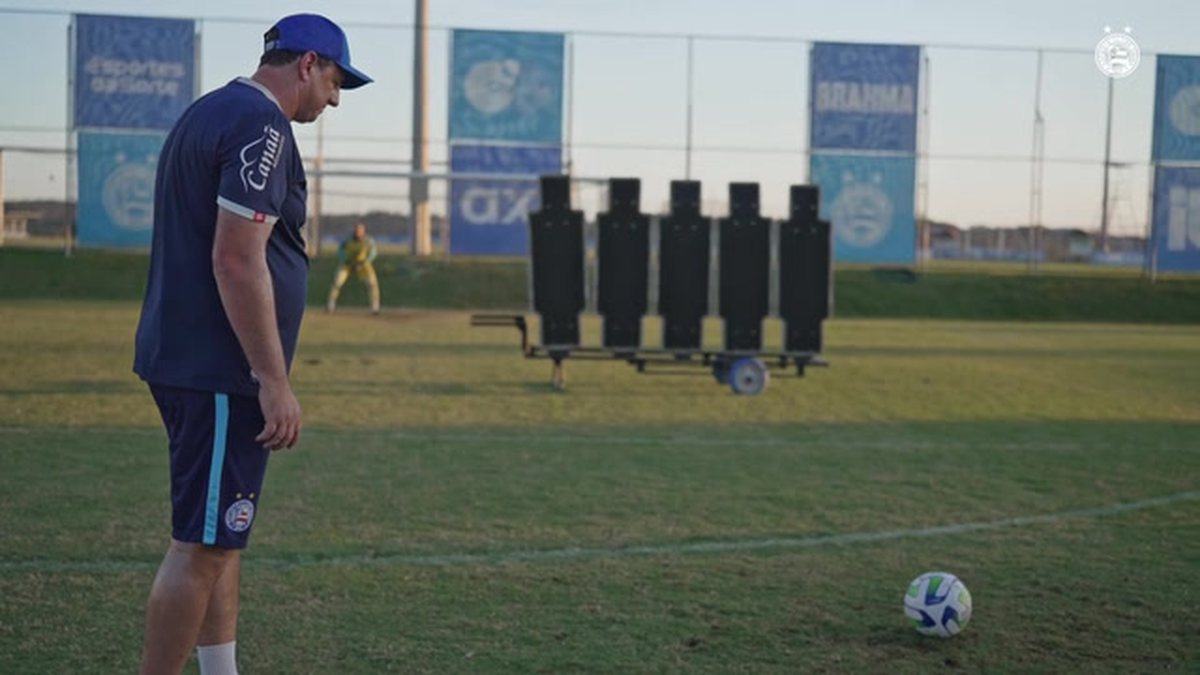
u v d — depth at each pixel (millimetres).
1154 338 26500
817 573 6859
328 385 15195
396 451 10672
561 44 29812
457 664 5277
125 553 6965
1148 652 5590
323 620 5859
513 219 30000
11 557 6840
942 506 8750
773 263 15750
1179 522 8344
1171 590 6617
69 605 5992
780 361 15992
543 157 29953
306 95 4172
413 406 13609
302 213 4172
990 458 10891
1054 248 37844
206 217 3930
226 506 3967
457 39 29531
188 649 4012
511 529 7793
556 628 5789
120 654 5312
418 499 8648
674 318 15766
